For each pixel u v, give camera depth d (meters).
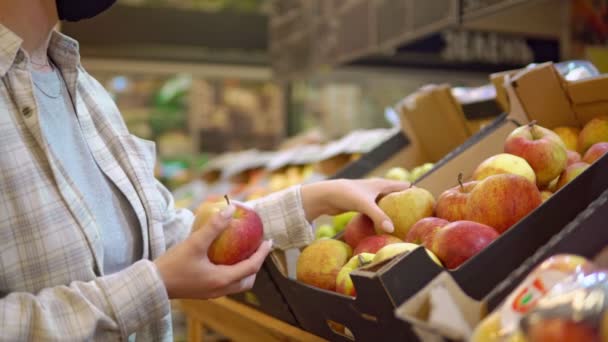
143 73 5.46
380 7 3.16
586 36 2.95
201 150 6.28
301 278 1.29
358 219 1.37
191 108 6.22
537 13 3.11
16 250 1.01
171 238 1.38
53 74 1.19
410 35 2.84
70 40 1.22
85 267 1.06
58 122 1.17
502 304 0.78
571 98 1.46
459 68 3.57
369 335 1.02
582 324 0.63
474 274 0.93
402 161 2.02
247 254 1.13
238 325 1.74
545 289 0.71
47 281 1.03
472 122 1.90
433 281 0.79
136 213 1.22
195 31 5.38
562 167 1.32
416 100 1.98
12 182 1.02
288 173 3.07
